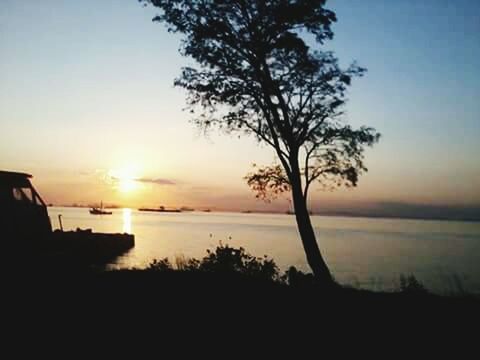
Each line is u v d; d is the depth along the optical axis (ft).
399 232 611.88
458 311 35.22
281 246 268.00
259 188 65.26
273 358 24.17
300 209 61.72
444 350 26.40
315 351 25.49
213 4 59.72
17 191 48.83
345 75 60.85
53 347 23.99
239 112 63.00
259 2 58.85
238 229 559.79
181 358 23.39
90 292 37.11
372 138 61.57
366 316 32.86
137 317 30.37
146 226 567.18
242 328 28.99
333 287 44.62
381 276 139.13
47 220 52.19
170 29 62.03
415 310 34.96
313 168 62.44
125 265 132.98
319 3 57.57
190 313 31.94
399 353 25.68
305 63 58.80
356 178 61.46
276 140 61.87
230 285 42.19
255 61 60.39
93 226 458.50
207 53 60.95
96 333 26.66
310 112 61.05
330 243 331.16
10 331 25.96
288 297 38.60
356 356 24.97
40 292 36.19
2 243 44.11
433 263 189.98
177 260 70.64
